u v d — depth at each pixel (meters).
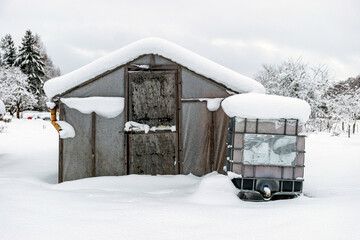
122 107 7.23
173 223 3.35
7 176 7.12
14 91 39.41
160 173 7.23
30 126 30.47
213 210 3.90
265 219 3.47
